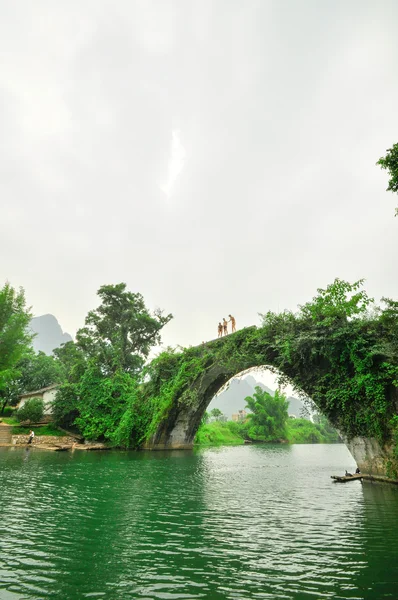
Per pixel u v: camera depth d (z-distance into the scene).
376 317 16.94
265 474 20.27
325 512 10.74
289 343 19.41
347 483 16.67
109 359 42.69
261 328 22.22
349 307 17.05
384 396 16.14
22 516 9.63
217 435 75.31
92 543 7.66
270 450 48.31
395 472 15.81
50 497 12.13
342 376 17.94
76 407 38.56
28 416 37.91
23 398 46.06
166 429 36.59
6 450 28.95
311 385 19.56
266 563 6.66
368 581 5.91
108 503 11.58
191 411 36.53
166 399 32.56
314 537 8.25
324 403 18.84
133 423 34.47
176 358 33.81
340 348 17.78
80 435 38.69
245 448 53.56
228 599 5.24
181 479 17.39
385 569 6.39
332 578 6.02
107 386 37.78
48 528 8.65
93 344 50.03
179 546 7.56
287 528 8.98
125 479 16.67
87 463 22.30
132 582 5.78
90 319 50.56
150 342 51.19
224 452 39.53
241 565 6.56
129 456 28.42
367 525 9.28
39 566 6.35
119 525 9.10
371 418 16.61
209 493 13.87
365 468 17.36
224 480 17.50
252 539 8.08
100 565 6.46
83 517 9.77
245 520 9.76
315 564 6.62
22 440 34.97
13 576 5.89
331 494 13.83
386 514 10.47
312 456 36.56
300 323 19.70
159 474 18.89
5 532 8.18
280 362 20.89
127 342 46.91
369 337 16.83
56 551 7.11
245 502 12.23
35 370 50.25
